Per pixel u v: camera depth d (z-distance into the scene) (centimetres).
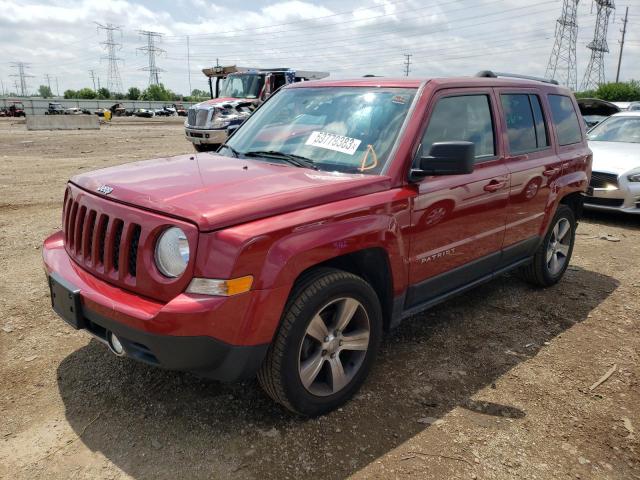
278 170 327
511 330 427
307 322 277
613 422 312
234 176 310
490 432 297
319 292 278
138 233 268
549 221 480
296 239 264
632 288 531
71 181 337
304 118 384
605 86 4634
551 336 420
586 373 366
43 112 5284
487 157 398
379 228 303
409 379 347
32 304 433
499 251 421
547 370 367
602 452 286
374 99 365
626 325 445
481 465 271
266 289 253
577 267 593
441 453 278
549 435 297
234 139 416
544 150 468
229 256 244
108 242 278
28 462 260
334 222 282
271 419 298
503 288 520
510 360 379
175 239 254
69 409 302
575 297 503
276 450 274
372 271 324
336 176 317
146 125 3541
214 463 263
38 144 1819
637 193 767
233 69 1991
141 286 263
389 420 303
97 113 5081
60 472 255
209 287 245
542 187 455
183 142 2033
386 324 343
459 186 360
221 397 317
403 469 265
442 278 367
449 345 397
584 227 782
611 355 392
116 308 257
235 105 1692
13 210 770
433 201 341
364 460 270
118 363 350
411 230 328
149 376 336
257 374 284
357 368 315
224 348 251
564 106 520
